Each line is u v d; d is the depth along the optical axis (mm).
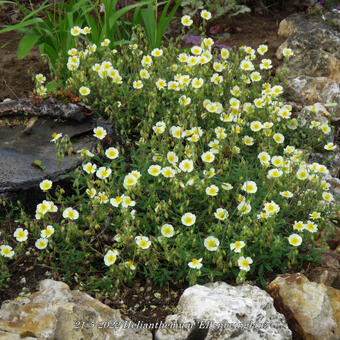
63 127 1447
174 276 1182
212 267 1190
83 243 1174
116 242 1217
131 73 1585
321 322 1093
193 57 1518
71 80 1525
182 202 1266
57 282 1116
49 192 1312
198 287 1101
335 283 1200
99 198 1213
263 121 1489
